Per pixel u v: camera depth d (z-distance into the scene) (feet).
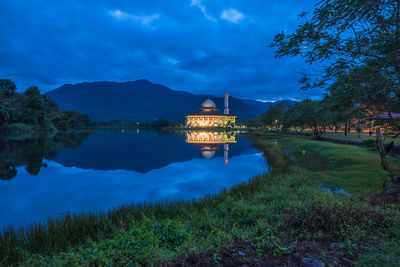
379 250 16.01
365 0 16.76
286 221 22.24
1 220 36.19
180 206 34.19
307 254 16.21
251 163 87.10
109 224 27.61
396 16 18.06
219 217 29.30
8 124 282.77
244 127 538.47
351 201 25.89
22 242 24.26
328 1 17.69
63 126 447.83
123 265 15.71
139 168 80.43
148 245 17.79
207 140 206.90
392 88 19.42
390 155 75.20
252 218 26.53
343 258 15.60
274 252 16.58
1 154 110.83
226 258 16.05
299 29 19.72
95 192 51.55
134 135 297.74
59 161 95.04
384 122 34.50
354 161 69.46
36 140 194.90
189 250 16.88
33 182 61.11
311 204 23.52
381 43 16.78
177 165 85.76
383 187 37.37
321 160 82.38
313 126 171.63
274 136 243.81
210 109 625.41
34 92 327.47
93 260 16.79
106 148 143.74
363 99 21.85
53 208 41.68
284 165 67.97
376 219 20.71
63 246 23.50
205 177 65.92
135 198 47.03
